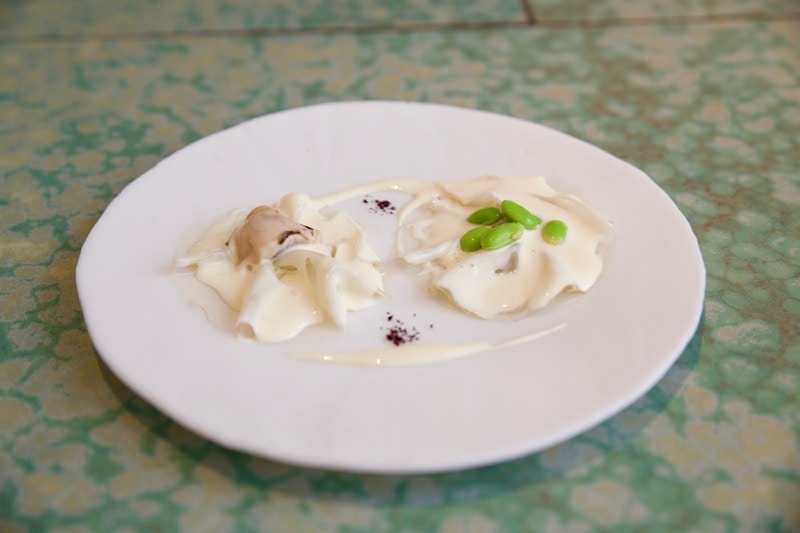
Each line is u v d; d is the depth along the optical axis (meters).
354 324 0.36
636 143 0.51
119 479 0.31
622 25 0.65
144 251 0.39
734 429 0.33
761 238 0.43
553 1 0.68
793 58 0.60
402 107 0.49
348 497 0.30
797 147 0.51
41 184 0.48
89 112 0.54
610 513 0.30
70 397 0.34
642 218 0.41
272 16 0.66
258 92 0.57
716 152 0.50
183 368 0.33
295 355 0.34
